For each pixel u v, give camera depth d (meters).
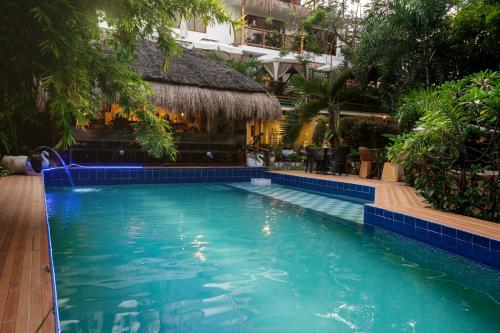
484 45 8.92
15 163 7.66
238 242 4.18
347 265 3.45
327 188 8.99
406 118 6.38
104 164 10.27
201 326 2.16
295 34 19.70
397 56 10.06
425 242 4.21
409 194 6.64
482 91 4.17
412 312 2.45
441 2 9.17
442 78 9.50
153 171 9.86
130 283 2.83
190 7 2.92
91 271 3.09
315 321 2.28
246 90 11.04
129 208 6.19
